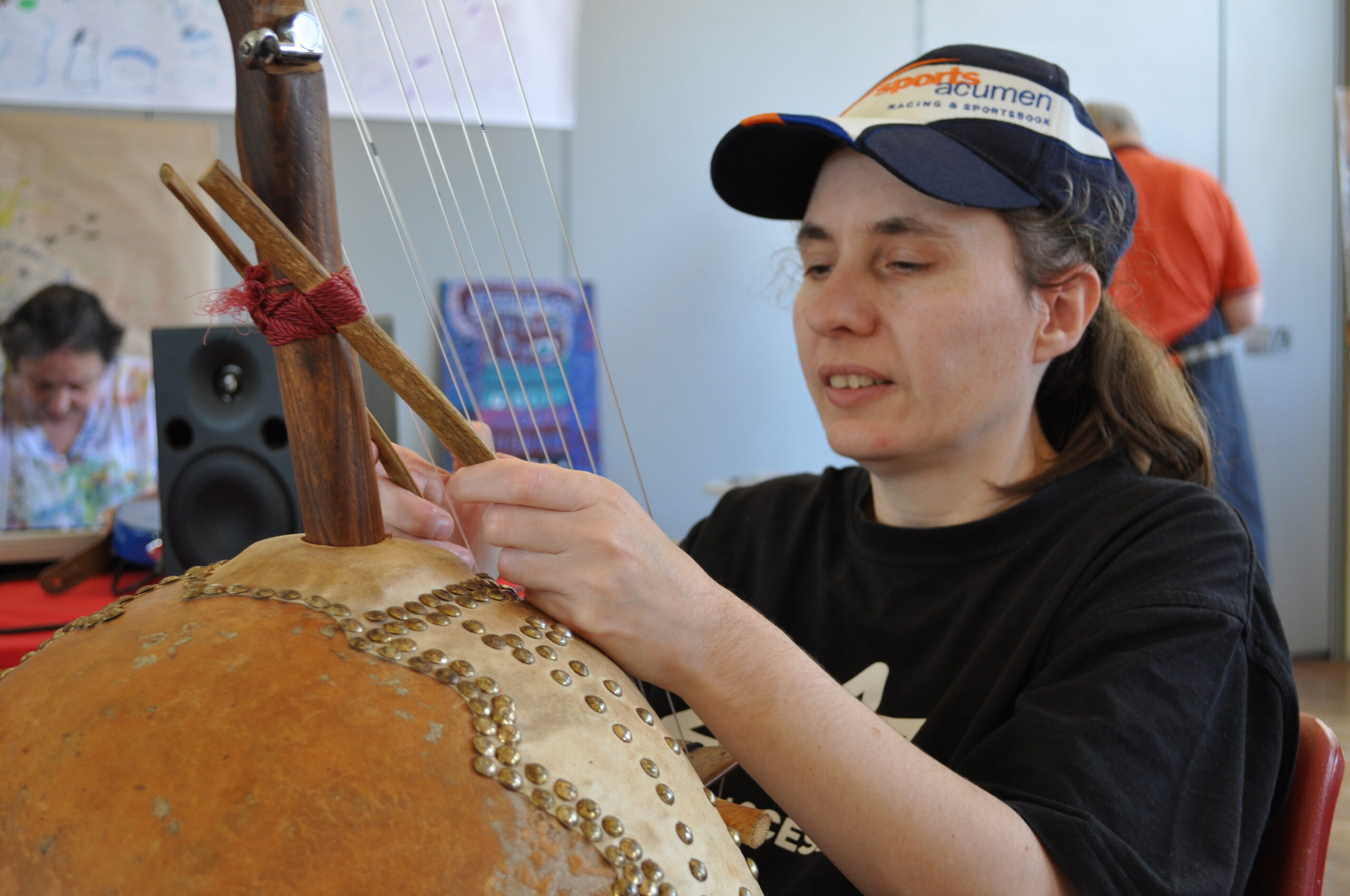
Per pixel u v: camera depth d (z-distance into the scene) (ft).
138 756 1.08
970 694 2.33
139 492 6.85
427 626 1.23
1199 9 9.28
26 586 4.50
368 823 1.04
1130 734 1.78
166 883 1.01
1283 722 2.06
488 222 7.93
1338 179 9.68
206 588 1.31
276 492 4.10
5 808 1.11
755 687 1.56
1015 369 2.50
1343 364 9.77
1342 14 9.53
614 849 1.13
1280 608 9.78
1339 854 5.98
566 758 1.17
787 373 8.91
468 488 1.43
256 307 1.30
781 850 2.36
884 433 2.52
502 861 1.07
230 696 1.11
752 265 8.73
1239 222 7.47
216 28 7.25
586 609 1.45
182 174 7.13
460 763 1.10
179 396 4.03
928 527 2.71
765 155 2.81
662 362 8.58
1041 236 2.42
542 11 7.81
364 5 7.23
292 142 1.27
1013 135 2.38
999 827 1.59
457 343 7.88
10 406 6.57
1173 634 1.96
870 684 2.61
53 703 1.18
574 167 8.18
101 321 6.86
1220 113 9.41
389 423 4.38
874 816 1.56
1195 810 1.79
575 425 8.27
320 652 1.17
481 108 7.76
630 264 8.42
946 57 2.56
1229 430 7.39
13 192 6.80
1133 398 2.77
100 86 7.06
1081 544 2.35
